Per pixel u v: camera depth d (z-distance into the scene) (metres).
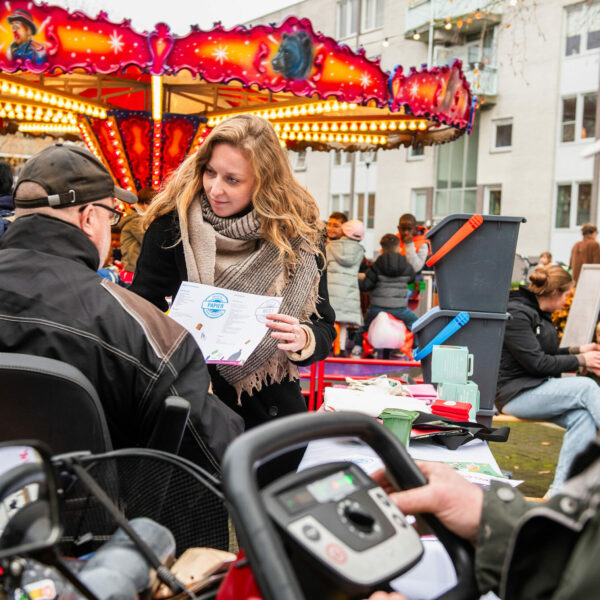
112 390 1.49
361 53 5.43
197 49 5.03
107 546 0.99
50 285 1.48
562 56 21.06
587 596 0.83
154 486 1.10
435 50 23.56
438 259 3.43
